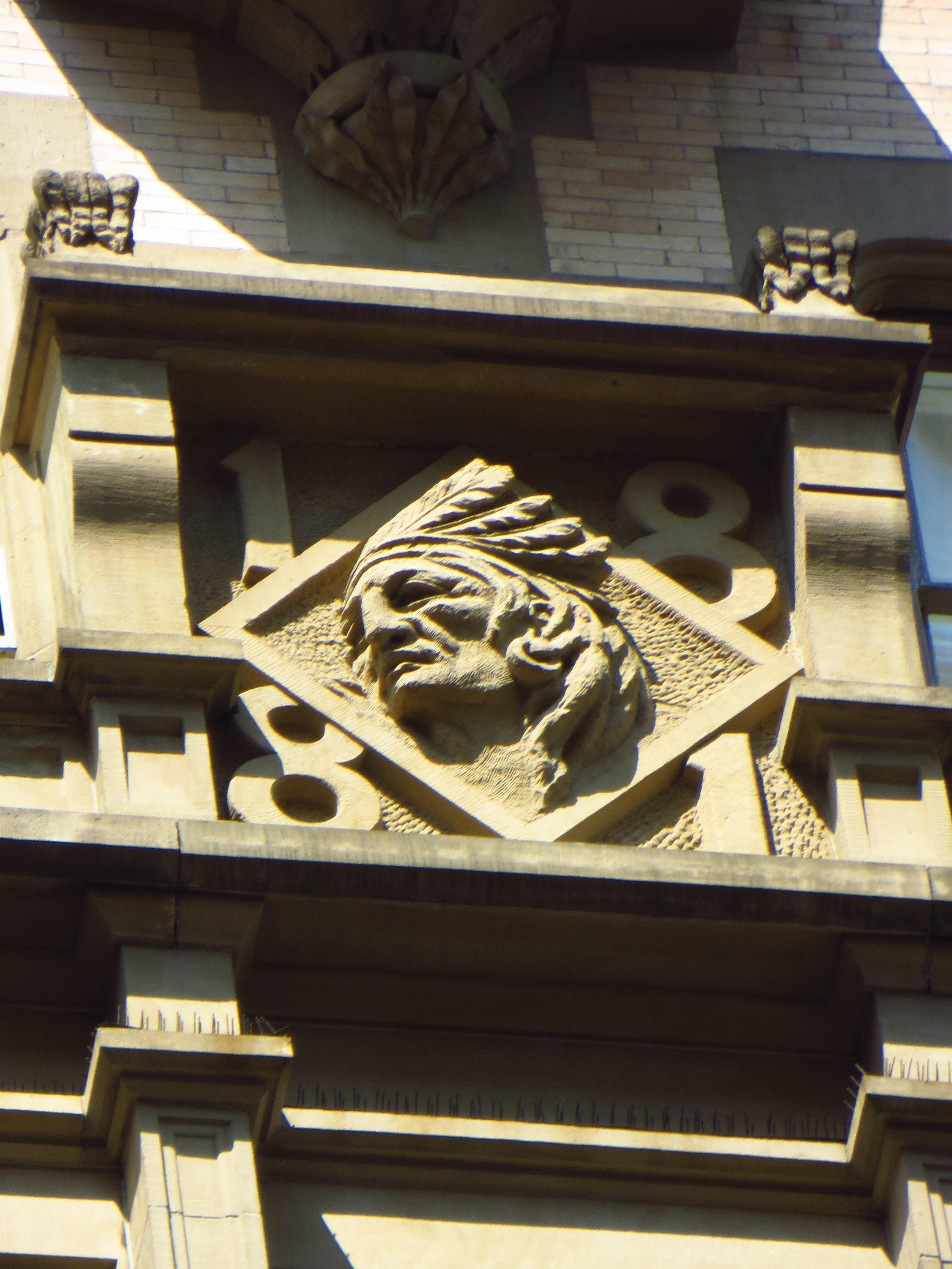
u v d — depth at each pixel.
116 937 22.11
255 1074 21.30
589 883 22.72
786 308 27.33
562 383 26.84
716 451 27.42
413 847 22.67
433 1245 21.59
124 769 23.34
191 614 25.41
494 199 29.84
